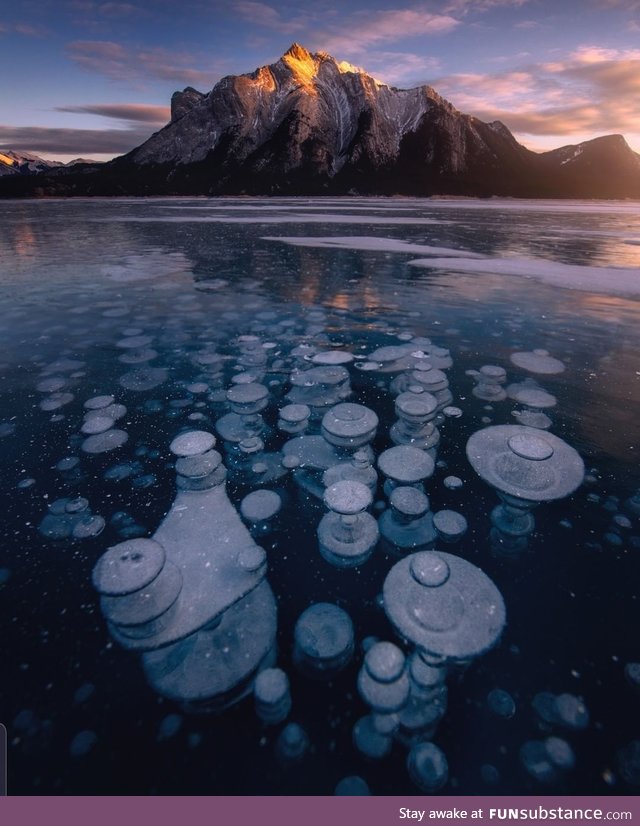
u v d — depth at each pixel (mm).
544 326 3727
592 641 1157
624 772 892
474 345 3299
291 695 1026
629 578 1347
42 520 1575
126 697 1032
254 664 1102
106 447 2020
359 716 983
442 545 1469
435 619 1169
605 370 2838
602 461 1898
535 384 2646
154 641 1140
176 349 3240
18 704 1019
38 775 890
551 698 1026
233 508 1662
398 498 1599
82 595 1287
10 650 1135
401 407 2145
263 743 939
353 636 1164
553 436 2070
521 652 1124
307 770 893
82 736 956
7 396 2490
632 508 1625
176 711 1003
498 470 1826
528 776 888
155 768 900
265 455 1989
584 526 1544
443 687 1045
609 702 1020
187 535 1518
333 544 1466
